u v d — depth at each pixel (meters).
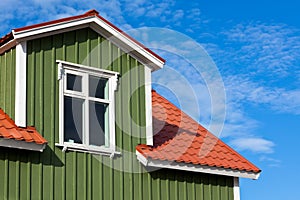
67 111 18.34
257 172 20.52
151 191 19.06
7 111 18.05
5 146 17.05
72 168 18.00
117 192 18.52
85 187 18.05
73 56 18.72
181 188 19.58
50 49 18.44
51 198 17.56
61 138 18.02
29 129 17.67
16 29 17.88
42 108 18.00
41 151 17.50
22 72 17.97
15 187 17.20
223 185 20.34
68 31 18.77
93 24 19.05
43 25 18.23
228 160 20.30
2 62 18.58
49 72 18.31
